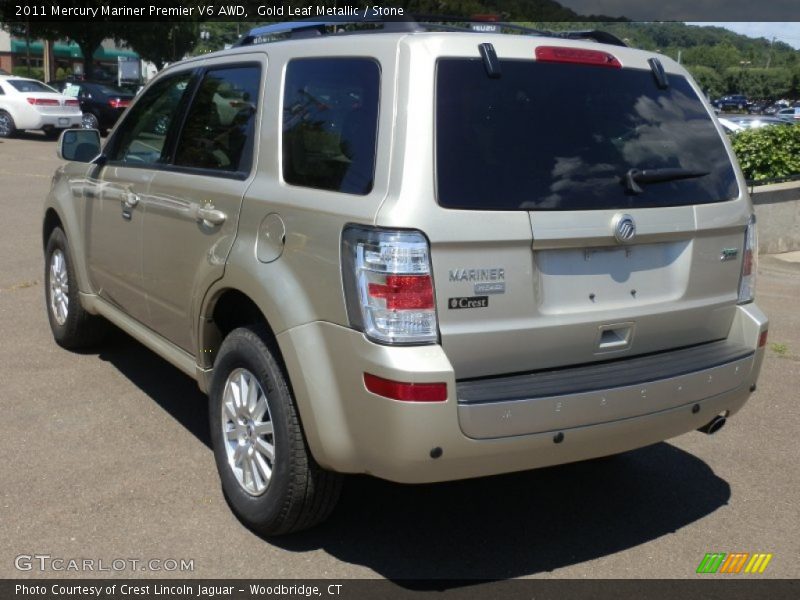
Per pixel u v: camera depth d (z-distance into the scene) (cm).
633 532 405
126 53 6184
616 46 384
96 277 548
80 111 2519
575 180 342
